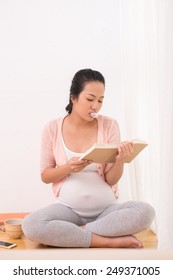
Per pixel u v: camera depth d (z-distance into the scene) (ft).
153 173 6.31
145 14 6.31
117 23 8.14
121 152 5.46
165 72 4.98
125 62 6.99
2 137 8.14
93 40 8.14
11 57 8.09
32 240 5.80
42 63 8.13
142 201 6.53
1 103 8.11
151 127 6.28
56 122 6.50
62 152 6.28
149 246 5.99
